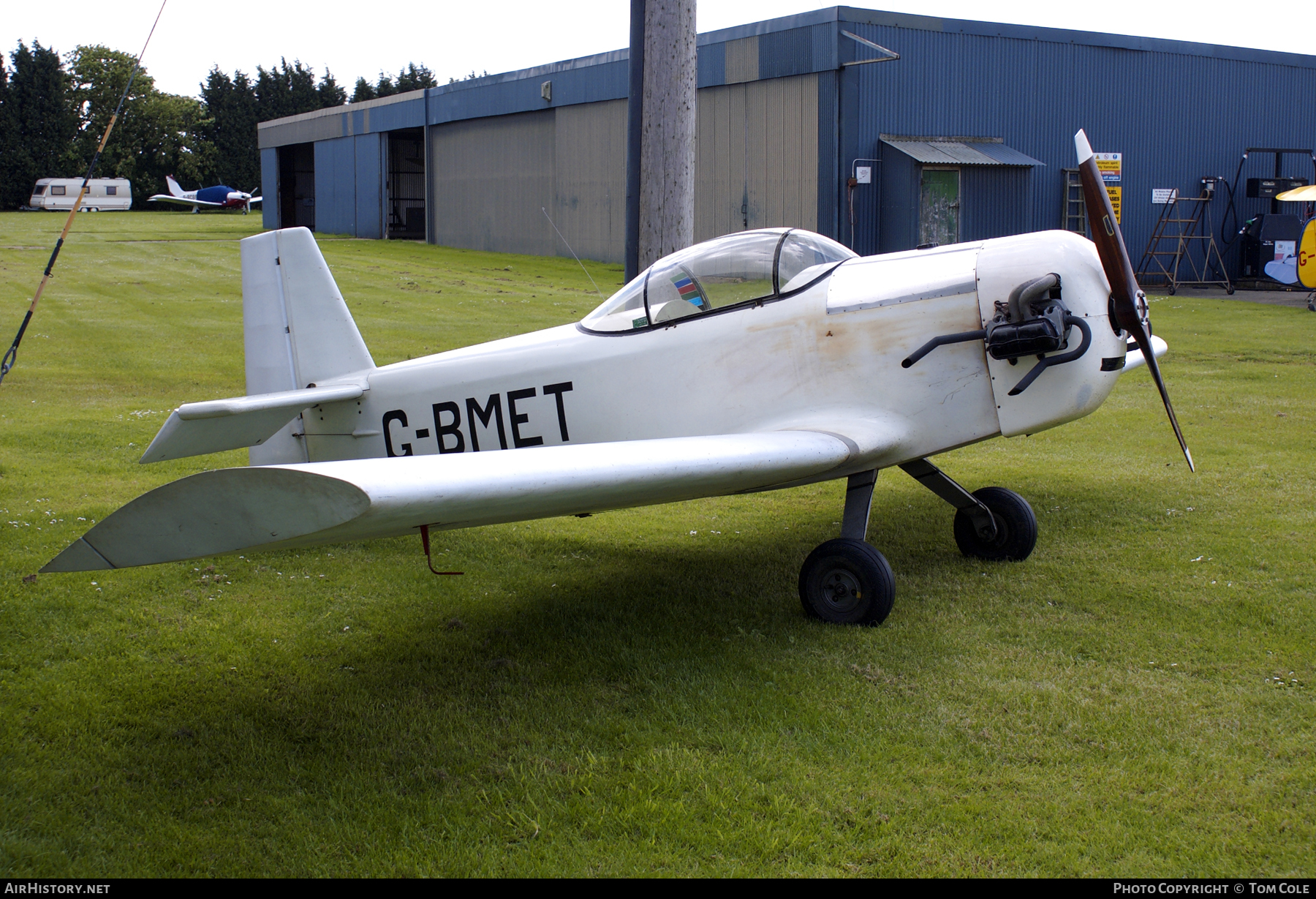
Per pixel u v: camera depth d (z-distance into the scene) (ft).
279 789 9.11
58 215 160.04
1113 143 69.31
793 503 20.01
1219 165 73.67
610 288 61.87
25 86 181.78
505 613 13.78
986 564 15.52
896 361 13.82
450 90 96.37
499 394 15.69
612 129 78.69
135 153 210.59
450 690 11.24
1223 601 13.35
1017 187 64.39
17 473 20.31
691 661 11.89
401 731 10.21
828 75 61.31
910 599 13.94
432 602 14.21
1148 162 70.85
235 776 9.34
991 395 13.57
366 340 39.78
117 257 79.97
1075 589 14.11
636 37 22.31
